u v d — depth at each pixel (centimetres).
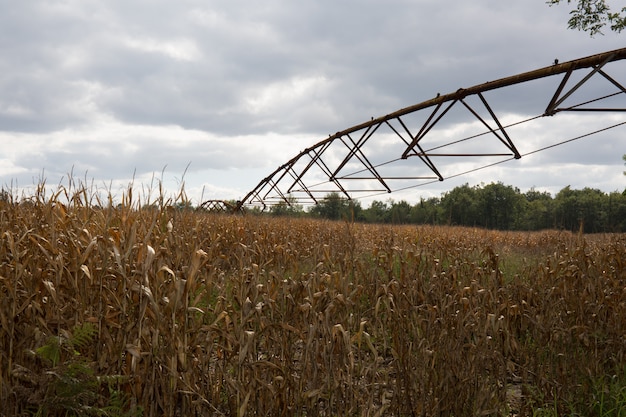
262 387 509
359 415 538
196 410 507
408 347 604
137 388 480
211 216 1438
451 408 586
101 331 483
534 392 636
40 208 611
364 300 801
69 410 457
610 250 960
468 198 8612
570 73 932
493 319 604
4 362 467
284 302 571
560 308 778
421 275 704
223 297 533
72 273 500
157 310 460
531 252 1848
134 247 515
